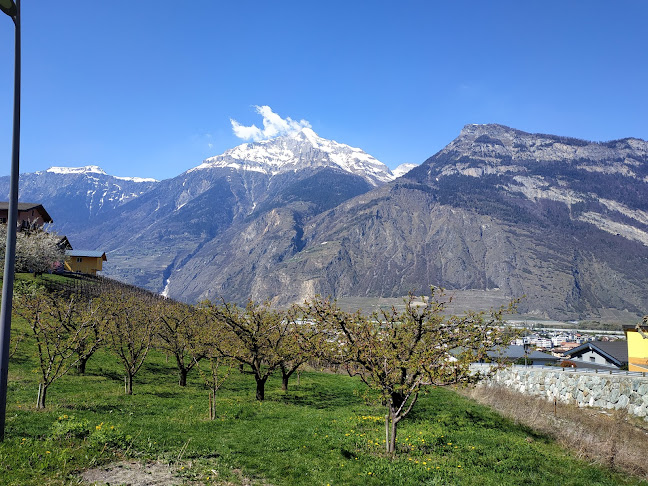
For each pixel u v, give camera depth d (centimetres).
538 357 7238
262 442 1905
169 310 3953
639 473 1883
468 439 2180
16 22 1465
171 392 3259
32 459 1323
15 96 1457
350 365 1952
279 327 3347
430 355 1741
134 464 1437
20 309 2455
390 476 1566
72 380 3231
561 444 2233
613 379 3253
